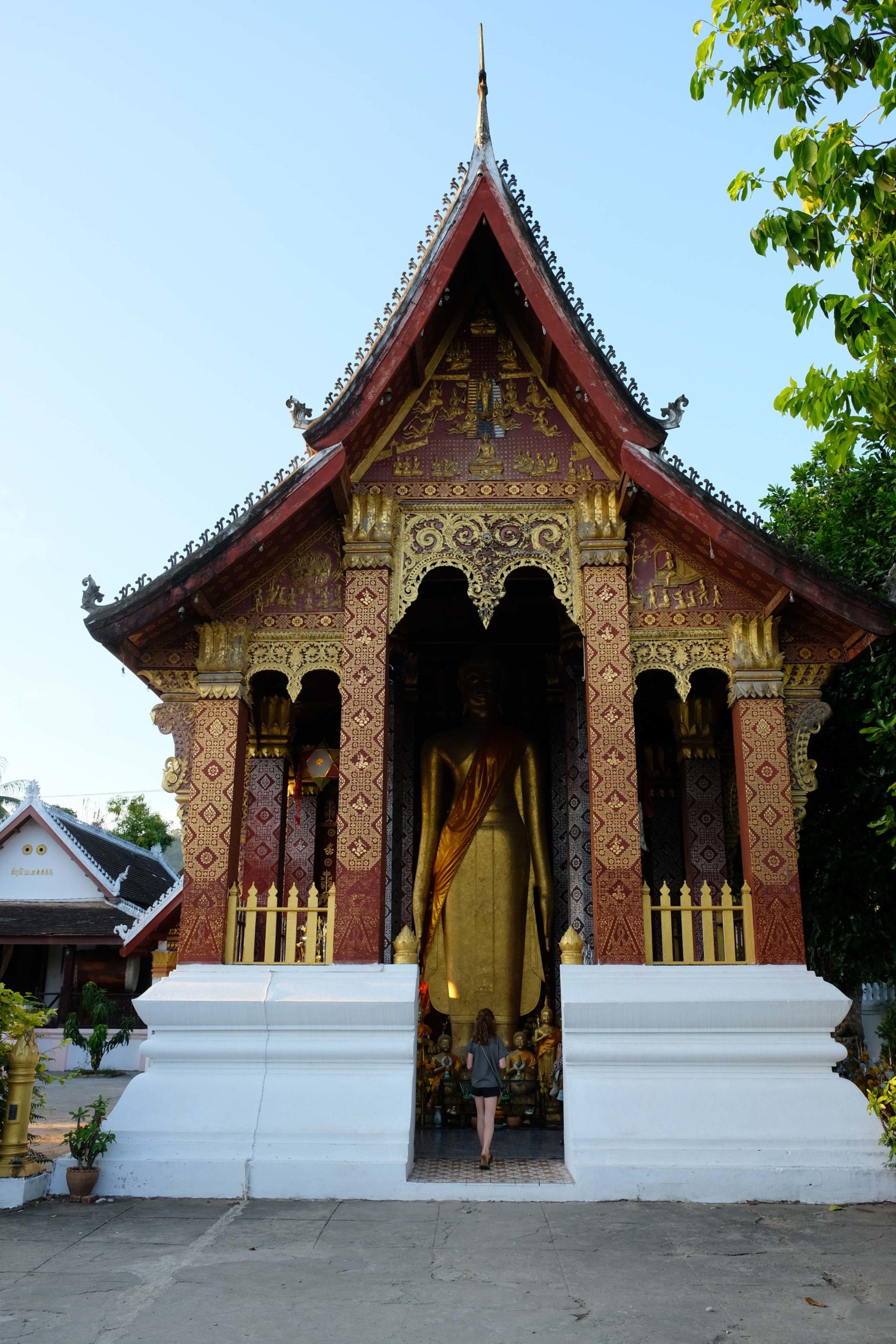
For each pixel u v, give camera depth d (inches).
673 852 604.7
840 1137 376.5
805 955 418.0
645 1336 232.5
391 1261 289.0
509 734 584.4
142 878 1612.9
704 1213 345.4
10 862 1427.2
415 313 445.7
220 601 465.4
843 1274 277.6
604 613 453.4
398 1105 386.0
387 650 451.8
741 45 340.5
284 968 413.4
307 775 613.0
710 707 577.6
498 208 453.7
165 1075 396.2
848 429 352.2
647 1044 394.3
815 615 448.5
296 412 454.9
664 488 430.3
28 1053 373.7
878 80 325.7
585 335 445.4
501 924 542.6
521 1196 364.2
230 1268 282.4
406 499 473.7
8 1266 283.4
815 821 542.3
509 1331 235.5
